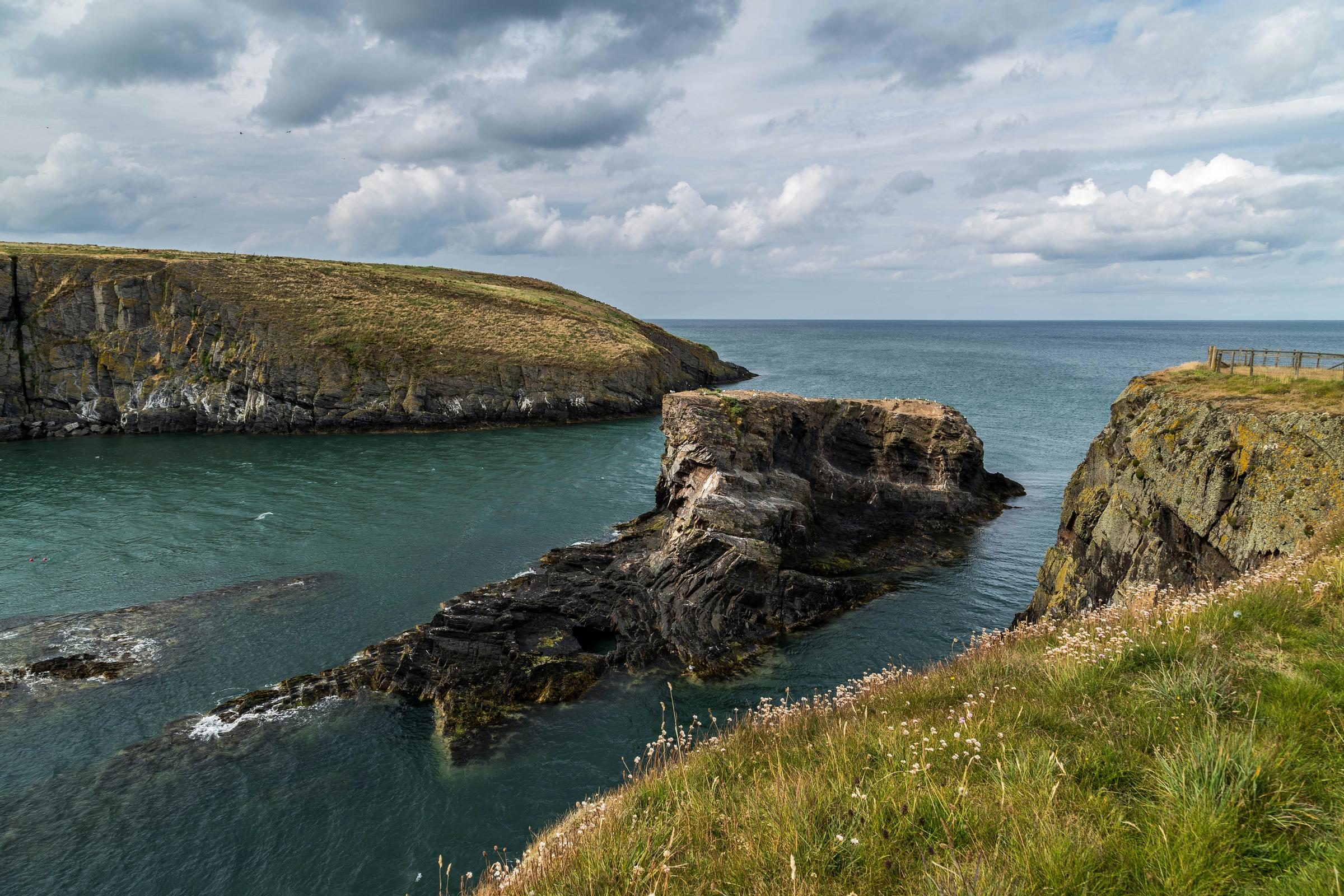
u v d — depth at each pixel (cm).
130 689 2152
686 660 2355
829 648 2434
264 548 3338
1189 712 655
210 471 4922
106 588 2862
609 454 5638
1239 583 1064
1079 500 2359
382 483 4609
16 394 6319
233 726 1966
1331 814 491
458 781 1752
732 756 821
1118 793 568
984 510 4016
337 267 9700
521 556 3269
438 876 1449
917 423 4169
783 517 3148
